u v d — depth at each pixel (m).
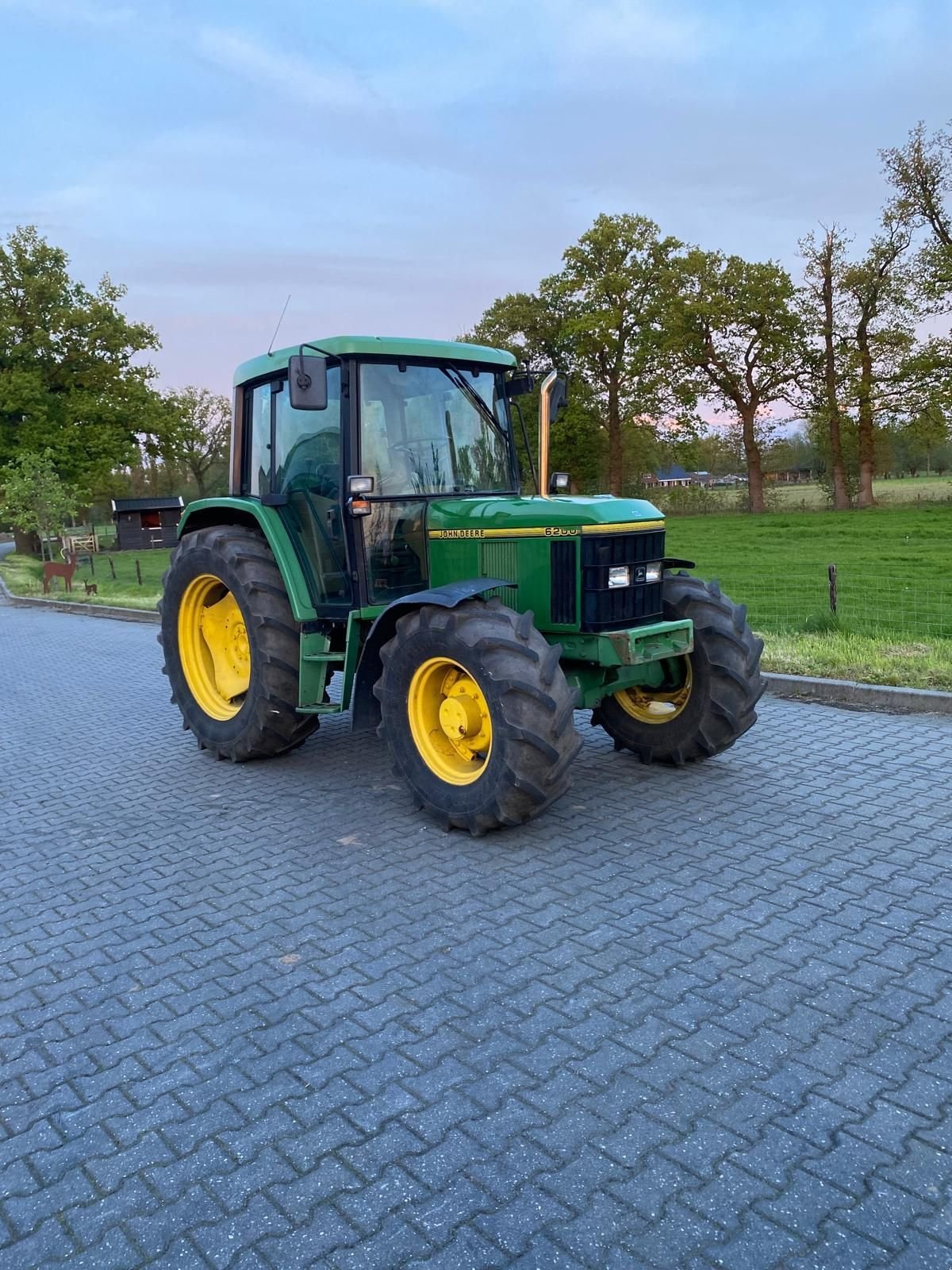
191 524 6.80
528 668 4.37
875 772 5.43
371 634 5.02
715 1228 2.23
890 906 3.77
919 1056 2.84
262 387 6.23
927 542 24.48
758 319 39.25
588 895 3.98
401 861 4.46
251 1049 3.03
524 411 6.33
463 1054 2.94
